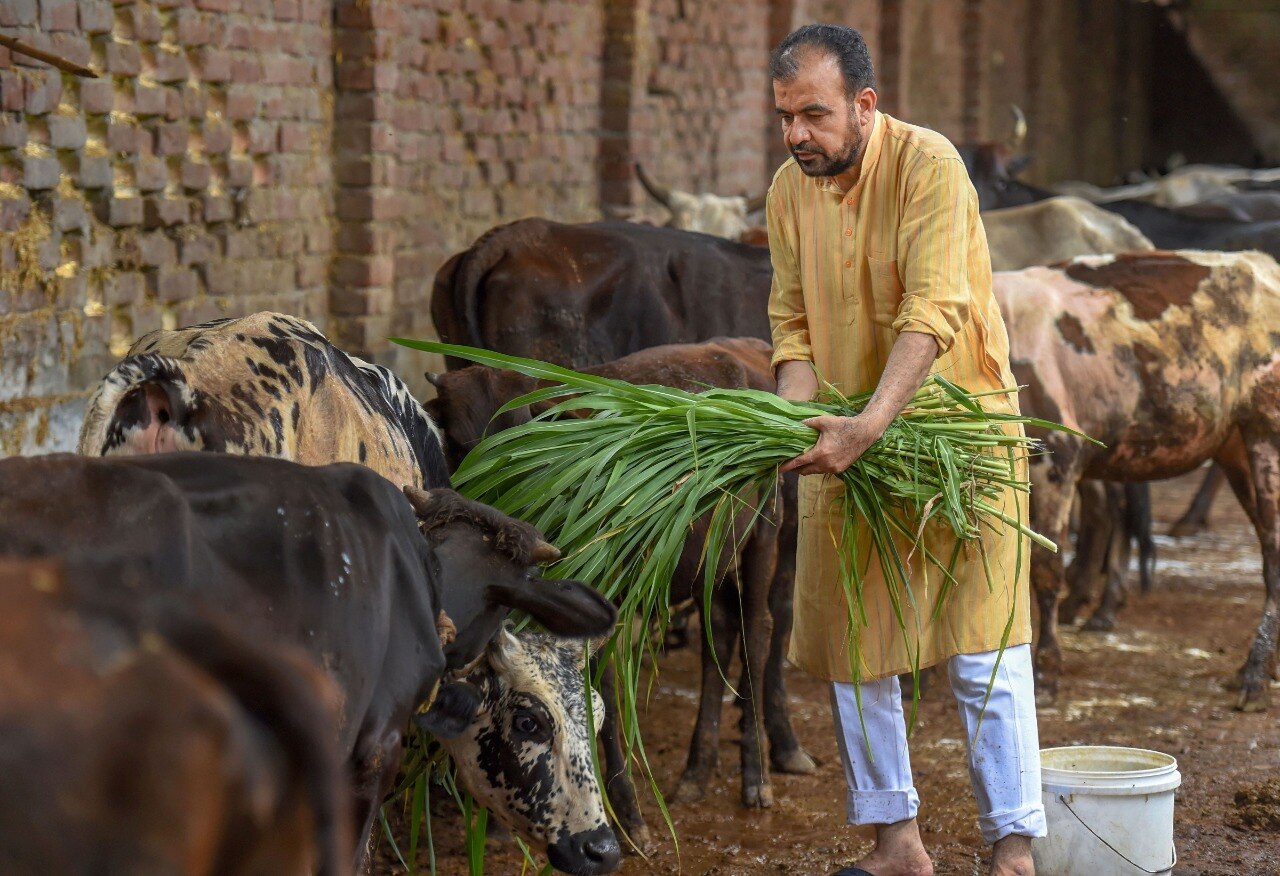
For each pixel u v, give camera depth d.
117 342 6.10
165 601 1.48
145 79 6.20
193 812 1.36
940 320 3.39
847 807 3.88
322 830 1.51
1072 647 7.04
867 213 3.58
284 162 7.14
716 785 5.18
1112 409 6.27
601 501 3.40
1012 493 3.63
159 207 6.25
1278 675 6.55
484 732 3.33
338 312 7.65
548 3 9.59
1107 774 4.00
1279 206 10.59
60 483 2.22
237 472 2.50
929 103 16.88
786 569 5.34
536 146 9.60
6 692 1.33
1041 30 20.81
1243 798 4.86
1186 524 9.64
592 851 3.37
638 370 4.81
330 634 2.51
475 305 6.51
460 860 4.43
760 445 3.48
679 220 9.88
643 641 3.40
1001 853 3.65
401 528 2.76
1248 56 27.27
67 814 1.31
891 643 3.72
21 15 5.43
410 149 8.14
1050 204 8.92
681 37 11.24
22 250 5.51
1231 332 6.38
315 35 7.35
